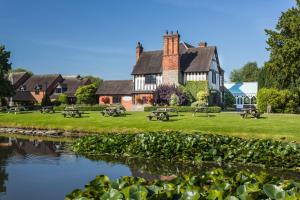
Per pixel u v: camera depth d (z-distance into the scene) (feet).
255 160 44.78
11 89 185.37
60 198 31.22
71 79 241.35
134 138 54.44
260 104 128.26
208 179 21.76
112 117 104.53
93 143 56.39
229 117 98.07
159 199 16.94
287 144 45.01
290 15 123.75
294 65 116.57
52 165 45.42
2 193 32.76
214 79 170.40
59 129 90.27
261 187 18.79
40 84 236.02
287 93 126.00
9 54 183.62
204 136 50.83
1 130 97.86
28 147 62.90
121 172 41.37
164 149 49.42
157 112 93.50
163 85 154.20
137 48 177.88
